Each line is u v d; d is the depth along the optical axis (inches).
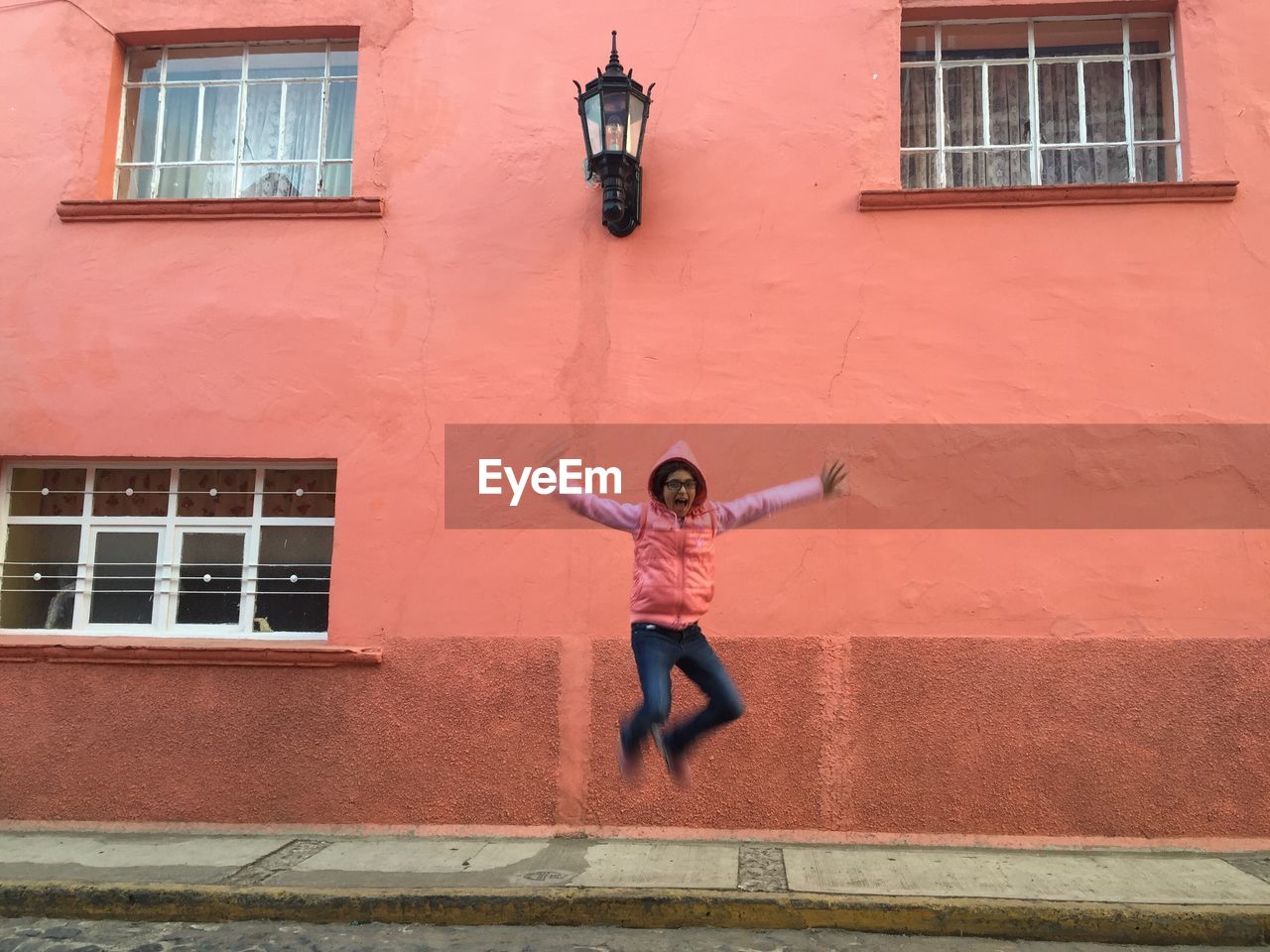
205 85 305.0
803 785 247.0
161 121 303.0
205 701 262.8
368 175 283.1
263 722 261.1
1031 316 258.8
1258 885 207.8
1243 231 256.5
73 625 278.4
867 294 264.1
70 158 290.2
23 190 289.0
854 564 253.9
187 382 276.7
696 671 197.8
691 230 271.1
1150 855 232.7
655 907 200.1
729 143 274.1
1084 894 201.8
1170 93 276.5
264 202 280.5
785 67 276.1
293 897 205.2
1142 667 244.4
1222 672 242.7
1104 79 282.4
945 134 283.4
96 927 201.9
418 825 254.2
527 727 255.8
